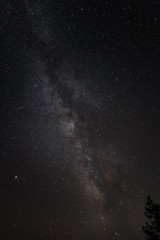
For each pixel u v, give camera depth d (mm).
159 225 5582
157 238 5512
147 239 5645
